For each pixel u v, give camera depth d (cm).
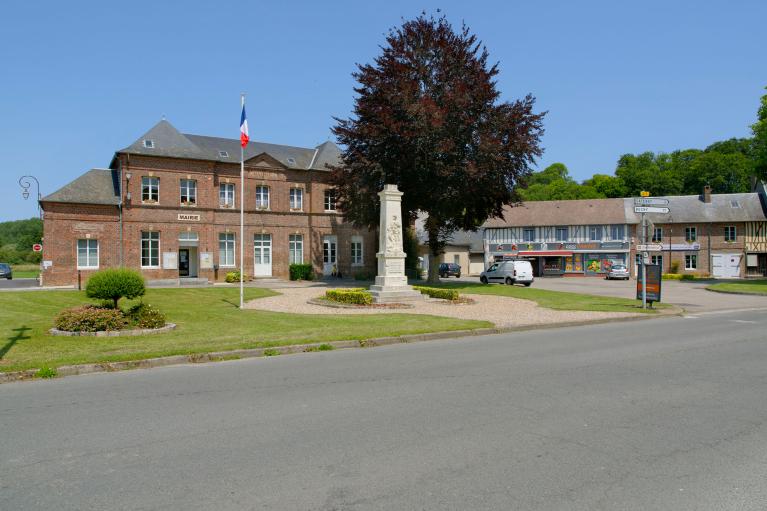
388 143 2834
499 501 396
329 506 390
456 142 2802
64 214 3150
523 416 607
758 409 637
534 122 2908
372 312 1792
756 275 5362
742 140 7438
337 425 578
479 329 1366
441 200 2898
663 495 408
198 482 432
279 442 525
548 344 1169
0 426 585
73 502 399
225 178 3638
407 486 423
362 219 3241
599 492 412
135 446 517
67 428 576
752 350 1065
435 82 2925
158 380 825
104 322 1252
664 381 785
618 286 3738
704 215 5519
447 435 543
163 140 3434
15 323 1403
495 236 5969
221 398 702
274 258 3800
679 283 4191
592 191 7581
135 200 3306
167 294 2378
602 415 612
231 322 1493
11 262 7506
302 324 1441
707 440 529
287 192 3869
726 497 405
